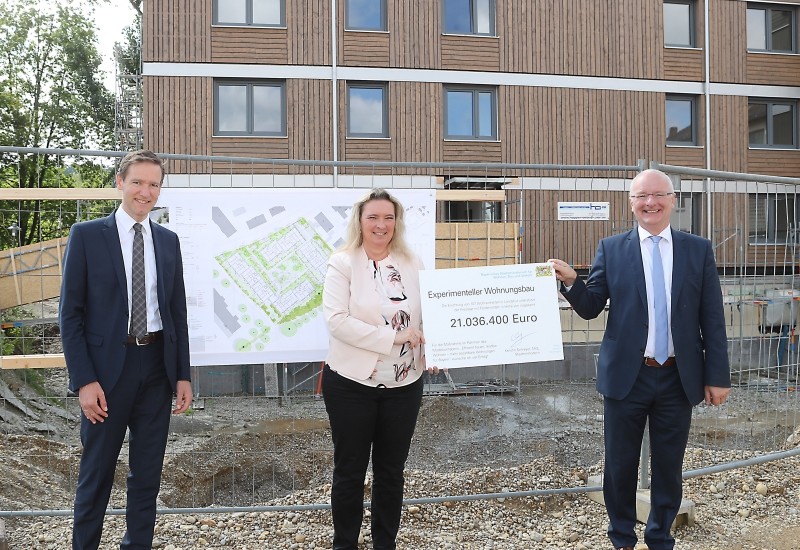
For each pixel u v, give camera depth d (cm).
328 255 468
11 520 457
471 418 909
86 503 330
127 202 340
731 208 626
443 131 1633
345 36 1581
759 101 1844
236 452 744
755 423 758
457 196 621
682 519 453
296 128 1558
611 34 1716
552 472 578
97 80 2616
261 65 1545
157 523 449
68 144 2611
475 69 1641
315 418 755
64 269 328
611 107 1712
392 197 362
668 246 377
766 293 616
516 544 436
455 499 466
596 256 398
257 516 461
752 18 1847
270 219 462
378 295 354
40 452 659
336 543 366
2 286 596
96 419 328
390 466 364
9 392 781
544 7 1680
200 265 454
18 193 466
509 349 368
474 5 1659
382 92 1619
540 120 1672
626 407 374
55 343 677
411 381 359
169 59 1509
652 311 371
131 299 338
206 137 1520
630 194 384
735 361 624
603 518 479
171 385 347
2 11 2386
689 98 1794
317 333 468
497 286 369
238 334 459
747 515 478
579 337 752
